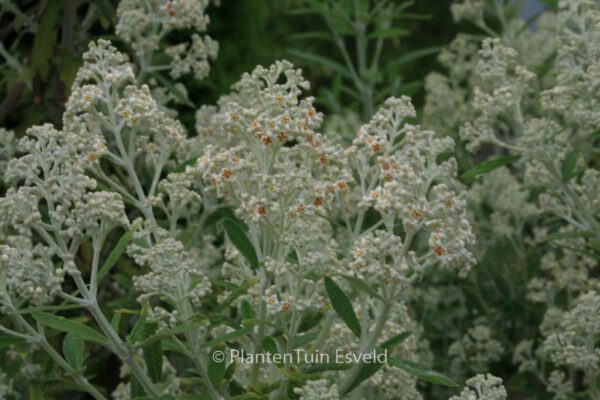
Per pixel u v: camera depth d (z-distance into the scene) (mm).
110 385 7766
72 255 4359
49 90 8219
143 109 4859
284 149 4699
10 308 4512
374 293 4242
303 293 5246
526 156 6137
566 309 8039
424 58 17641
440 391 8367
